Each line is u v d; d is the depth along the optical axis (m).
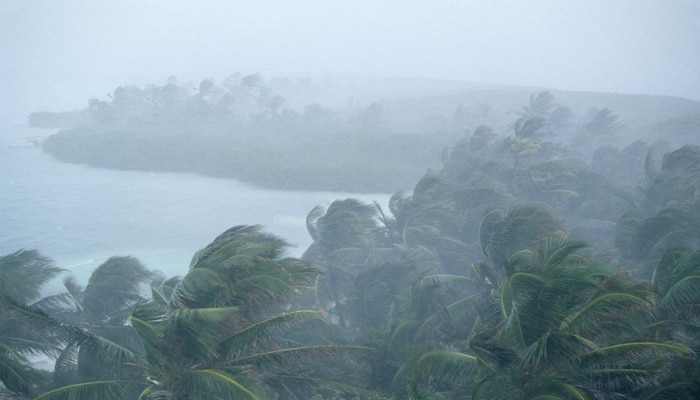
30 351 17.67
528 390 12.48
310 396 18.28
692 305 15.84
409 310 20.78
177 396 13.95
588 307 13.10
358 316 24.28
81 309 21.14
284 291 14.84
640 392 12.89
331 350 15.77
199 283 14.62
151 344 13.54
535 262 15.38
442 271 30.09
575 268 14.12
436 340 18.72
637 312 12.83
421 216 31.00
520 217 22.33
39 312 15.23
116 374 15.60
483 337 14.27
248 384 13.29
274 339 16.92
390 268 24.73
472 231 31.50
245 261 14.98
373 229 31.33
